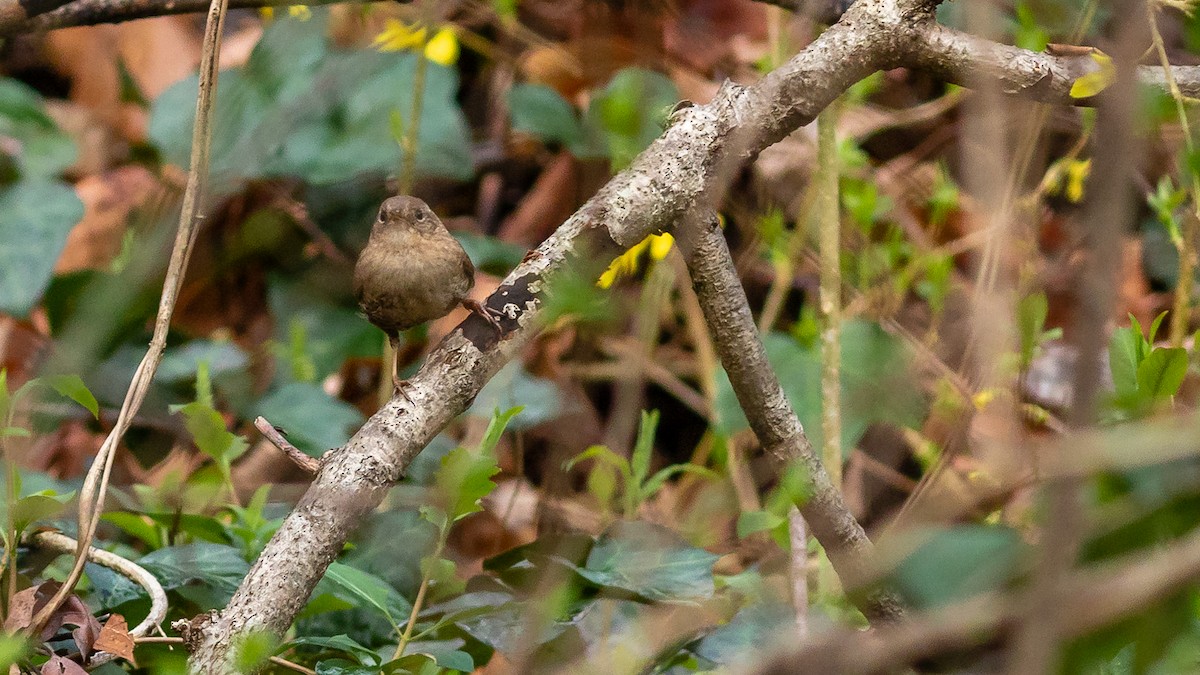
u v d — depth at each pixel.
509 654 5.65
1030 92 5.38
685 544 6.36
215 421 7.02
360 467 4.80
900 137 10.99
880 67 5.39
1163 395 4.91
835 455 7.11
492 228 11.85
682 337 10.47
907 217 10.20
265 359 10.47
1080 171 8.13
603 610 6.01
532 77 11.51
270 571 4.64
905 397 7.16
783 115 5.31
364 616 6.56
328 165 10.33
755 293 10.74
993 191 4.60
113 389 9.70
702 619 5.89
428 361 5.03
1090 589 2.38
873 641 2.82
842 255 8.90
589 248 5.10
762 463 8.73
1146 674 3.11
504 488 9.63
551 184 11.53
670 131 5.23
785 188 10.30
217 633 4.54
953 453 6.83
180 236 5.17
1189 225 7.65
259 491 6.99
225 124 9.22
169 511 7.22
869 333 7.74
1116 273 2.48
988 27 4.46
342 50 10.28
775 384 5.46
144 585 5.85
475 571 9.00
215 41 5.20
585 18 11.26
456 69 12.15
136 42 13.12
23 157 10.91
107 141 12.78
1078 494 2.47
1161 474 3.20
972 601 2.84
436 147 10.51
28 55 13.33
